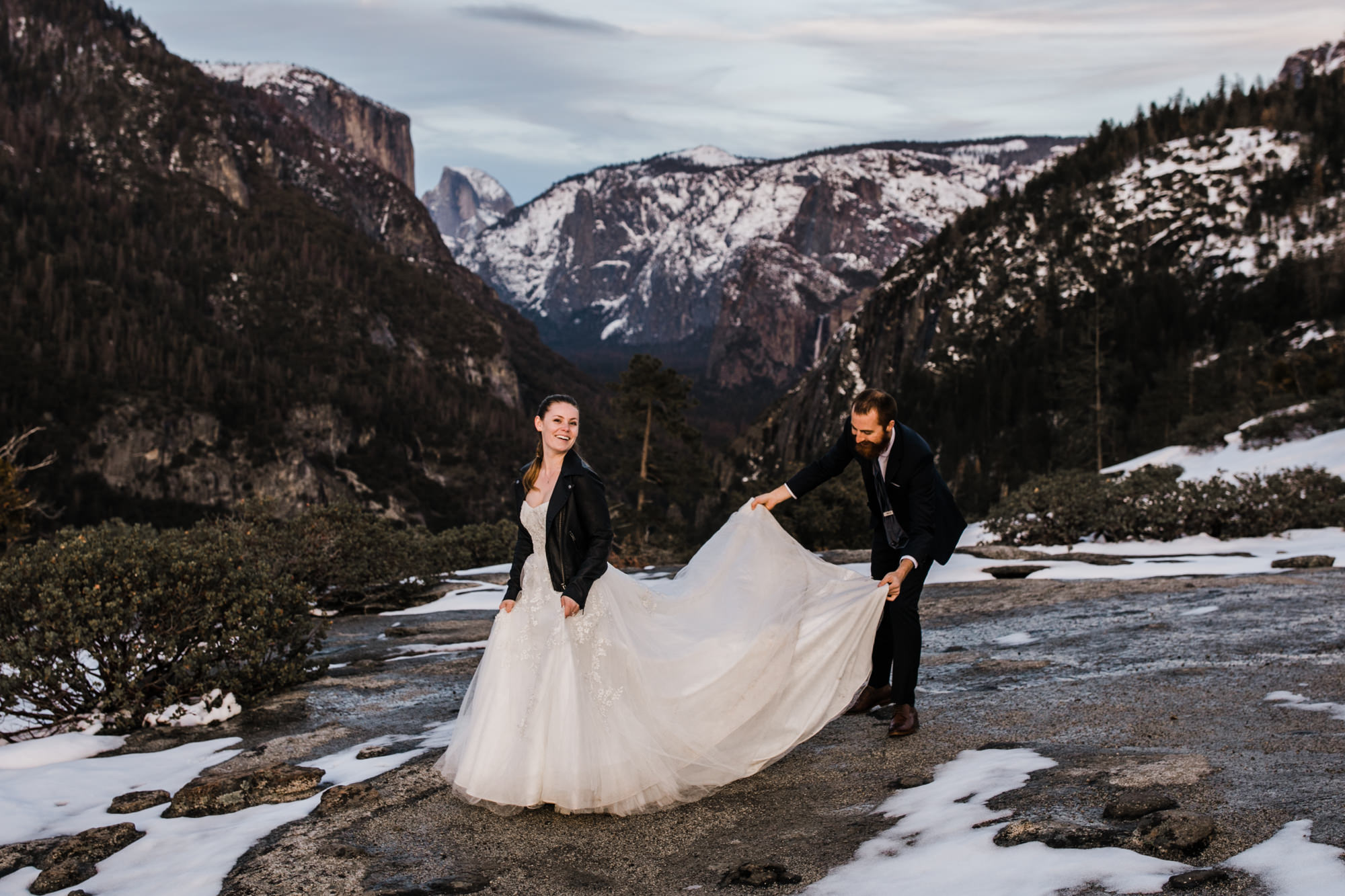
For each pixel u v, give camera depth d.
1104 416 62.38
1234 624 6.09
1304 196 125.69
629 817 3.52
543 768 3.49
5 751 5.30
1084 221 141.25
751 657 3.88
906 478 4.31
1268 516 13.55
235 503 13.64
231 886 3.07
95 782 4.64
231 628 6.32
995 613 8.09
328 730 5.35
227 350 181.38
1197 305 111.81
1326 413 26.20
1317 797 2.75
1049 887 2.38
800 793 3.59
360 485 166.62
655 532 46.28
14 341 148.12
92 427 142.12
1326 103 147.38
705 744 3.68
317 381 184.00
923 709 4.64
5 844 3.75
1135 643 5.90
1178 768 3.14
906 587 4.27
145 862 3.43
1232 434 29.77
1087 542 14.92
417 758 4.43
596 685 3.56
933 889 2.51
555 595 3.70
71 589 6.02
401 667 7.64
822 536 36.66
